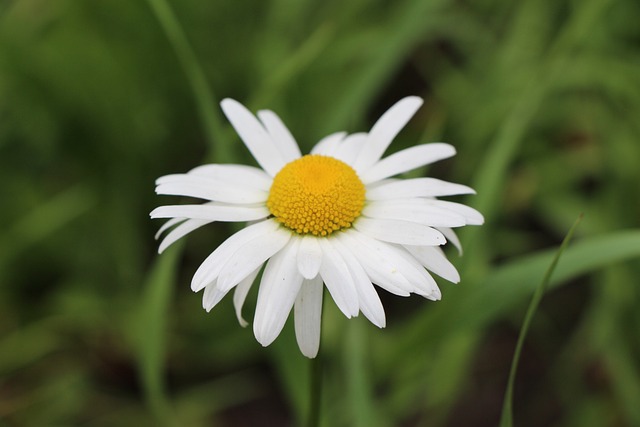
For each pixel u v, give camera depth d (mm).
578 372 306
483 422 311
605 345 288
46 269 315
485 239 275
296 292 197
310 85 316
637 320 288
